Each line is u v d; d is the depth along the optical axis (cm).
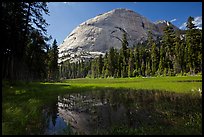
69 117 1557
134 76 11175
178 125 1149
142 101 2247
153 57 10556
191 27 7844
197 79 5566
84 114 1677
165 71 9400
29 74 5812
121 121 1373
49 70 8900
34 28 3281
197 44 7738
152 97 2555
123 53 11725
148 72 10681
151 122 1296
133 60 11444
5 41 2958
